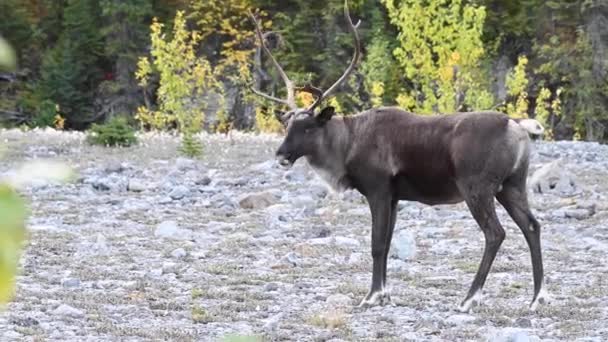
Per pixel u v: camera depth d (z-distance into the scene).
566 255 36.09
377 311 26.14
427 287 30.09
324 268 33.22
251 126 126.12
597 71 128.12
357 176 26.80
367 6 130.50
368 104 121.62
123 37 133.00
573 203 50.66
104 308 26.23
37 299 27.09
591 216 47.09
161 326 24.03
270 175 61.19
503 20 132.50
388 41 119.25
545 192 55.75
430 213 46.84
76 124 134.25
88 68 135.00
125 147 77.19
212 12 130.88
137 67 133.50
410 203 48.97
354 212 47.12
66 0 139.88
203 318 24.69
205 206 49.06
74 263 33.50
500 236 25.56
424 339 22.61
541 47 128.12
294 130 26.59
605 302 27.77
